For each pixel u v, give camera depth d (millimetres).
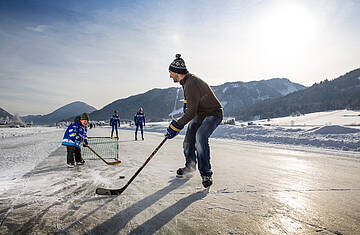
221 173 3197
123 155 5059
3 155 4863
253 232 1419
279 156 5145
